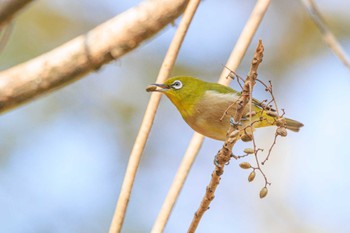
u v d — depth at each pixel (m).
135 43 6.46
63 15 14.13
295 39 15.73
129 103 13.76
